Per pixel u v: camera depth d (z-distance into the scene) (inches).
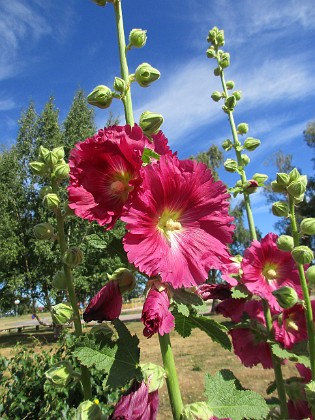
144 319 10.3
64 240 15.3
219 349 89.6
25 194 148.3
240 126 27.8
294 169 15.9
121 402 10.8
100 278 124.1
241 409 12.0
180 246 11.4
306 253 14.5
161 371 11.2
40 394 31.0
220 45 31.9
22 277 137.3
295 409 18.6
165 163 11.2
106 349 11.3
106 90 13.5
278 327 18.3
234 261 19.6
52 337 145.9
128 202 11.0
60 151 16.0
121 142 11.1
